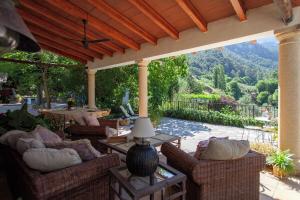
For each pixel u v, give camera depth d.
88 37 6.61
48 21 5.96
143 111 7.02
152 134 2.39
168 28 5.06
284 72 3.67
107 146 4.03
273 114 8.34
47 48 8.66
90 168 2.26
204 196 2.36
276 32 3.73
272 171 3.69
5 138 2.86
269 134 6.47
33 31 6.57
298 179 3.46
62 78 12.20
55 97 13.50
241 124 8.27
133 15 4.91
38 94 13.67
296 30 3.50
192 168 2.30
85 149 2.37
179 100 11.73
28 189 2.12
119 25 5.62
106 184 2.45
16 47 2.14
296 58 3.58
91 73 9.92
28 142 2.38
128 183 2.11
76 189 2.19
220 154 2.40
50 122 6.16
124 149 3.71
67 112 7.15
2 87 16.16
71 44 7.70
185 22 4.98
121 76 11.27
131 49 7.31
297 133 3.60
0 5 1.68
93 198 2.34
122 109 9.50
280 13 3.39
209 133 7.20
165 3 4.24
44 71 11.66
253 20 4.05
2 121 4.48
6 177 3.24
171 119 10.27
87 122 5.21
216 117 9.02
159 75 10.59
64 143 2.42
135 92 11.27
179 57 10.70
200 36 5.02
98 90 11.36
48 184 1.96
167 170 2.42
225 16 4.49
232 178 2.50
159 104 10.84
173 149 2.82
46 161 2.07
